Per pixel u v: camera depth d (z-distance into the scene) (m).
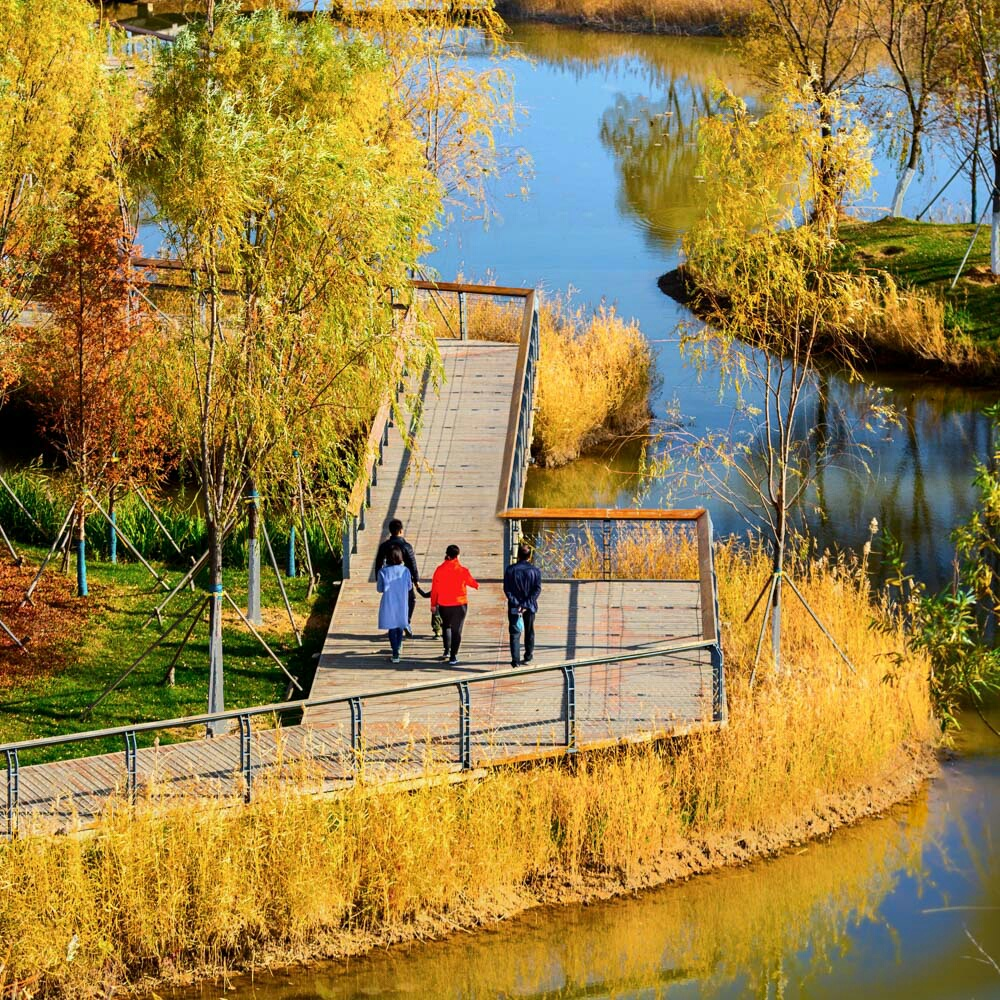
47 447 60.44
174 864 28.83
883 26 107.06
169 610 43.25
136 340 40.25
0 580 44.81
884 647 40.69
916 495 59.06
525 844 32.31
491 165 87.31
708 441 49.88
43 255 40.53
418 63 68.88
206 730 34.62
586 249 95.00
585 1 170.75
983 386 71.75
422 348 36.66
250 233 34.25
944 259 82.00
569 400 63.81
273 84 34.19
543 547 51.66
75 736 29.27
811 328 41.59
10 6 39.25
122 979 28.19
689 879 32.94
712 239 39.53
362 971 29.17
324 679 36.84
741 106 38.78
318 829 30.12
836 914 32.03
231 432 33.44
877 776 37.19
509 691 36.09
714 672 34.91
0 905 27.28
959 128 90.56
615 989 29.45
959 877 33.44
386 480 47.78
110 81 44.31
